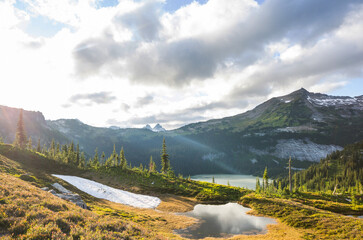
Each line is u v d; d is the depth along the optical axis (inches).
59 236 472.4
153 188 3107.8
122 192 2802.7
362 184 5270.7
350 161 7106.3
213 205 2449.6
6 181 927.7
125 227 750.5
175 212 2100.1
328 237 1305.4
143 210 2086.6
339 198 3093.0
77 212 751.7
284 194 2994.6
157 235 780.0
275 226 1615.4
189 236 1379.2
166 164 4498.0
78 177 3373.5
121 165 4532.5
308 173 7470.5
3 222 495.5
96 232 569.3
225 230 1521.9
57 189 2048.5
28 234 448.1
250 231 1503.4
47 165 3659.0
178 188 3144.7
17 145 3882.9
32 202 703.7
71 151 5098.4
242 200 2573.8
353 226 1401.3
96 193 2524.6
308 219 1657.2
